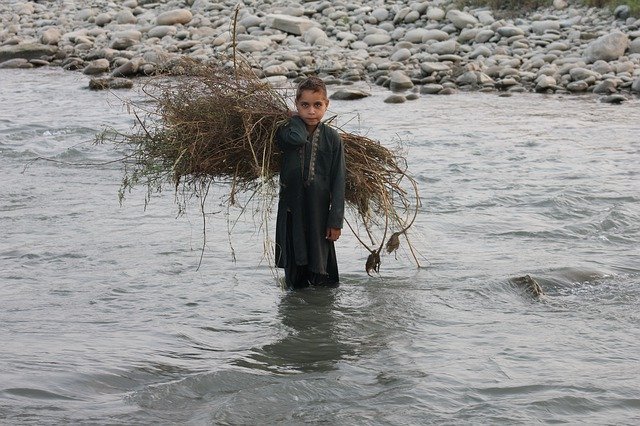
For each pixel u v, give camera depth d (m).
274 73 21.31
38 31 26.81
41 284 7.43
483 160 12.93
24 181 11.44
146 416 5.09
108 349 6.02
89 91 20.16
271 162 7.21
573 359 5.89
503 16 24.55
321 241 7.21
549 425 5.00
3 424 4.93
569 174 11.93
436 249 8.52
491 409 5.16
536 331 6.41
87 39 25.48
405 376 5.61
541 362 5.84
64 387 5.41
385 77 21.08
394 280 7.59
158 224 9.34
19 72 23.59
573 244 8.74
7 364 5.70
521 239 8.91
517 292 7.27
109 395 5.37
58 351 5.95
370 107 18.25
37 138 14.60
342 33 24.12
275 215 9.66
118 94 19.64
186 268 7.88
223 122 7.15
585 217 9.80
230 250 8.43
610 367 5.77
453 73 21.45
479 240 8.86
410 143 14.29
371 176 7.50
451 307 6.93
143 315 6.73
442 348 6.09
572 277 7.62
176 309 6.86
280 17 24.72
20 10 29.16
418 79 21.17
